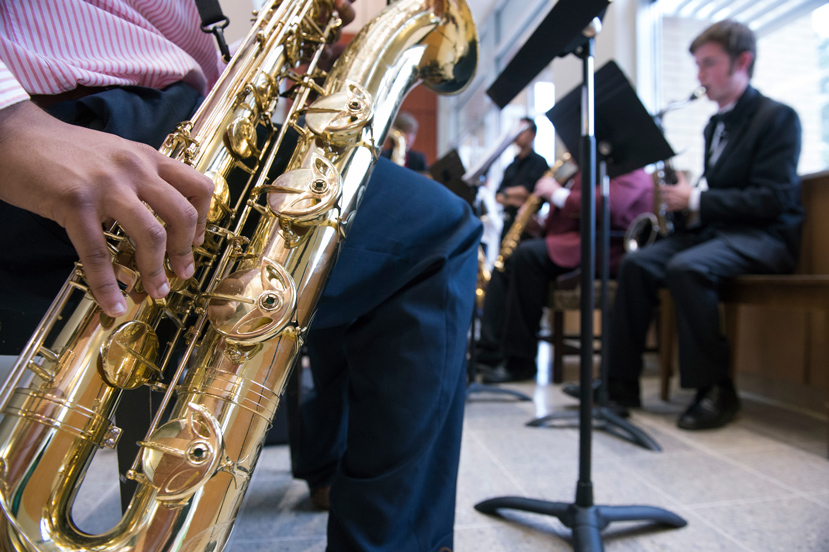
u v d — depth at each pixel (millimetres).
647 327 1960
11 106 308
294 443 1148
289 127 619
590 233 865
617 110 1539
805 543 899
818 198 1931
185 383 387
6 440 326
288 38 628
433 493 598
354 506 543
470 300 646
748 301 1707
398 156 2203
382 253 598
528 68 1021
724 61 1878
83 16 474
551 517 995
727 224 1876
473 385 2125
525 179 3338
